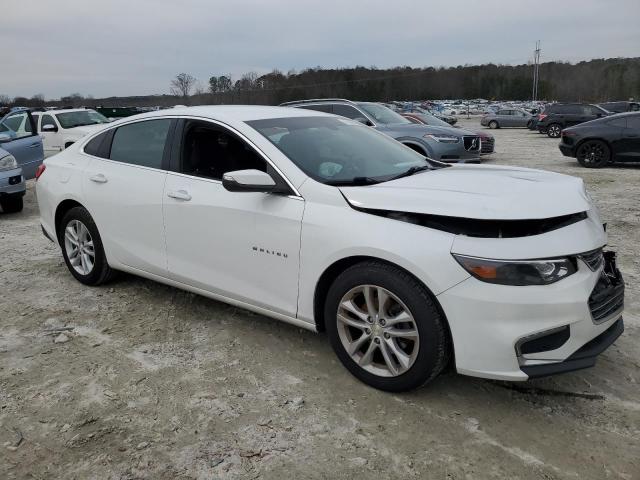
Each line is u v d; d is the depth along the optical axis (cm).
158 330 391
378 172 353
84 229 465
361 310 306
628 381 315
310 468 249
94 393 311
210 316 413
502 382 316
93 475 246
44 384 321
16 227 734
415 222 284
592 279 274
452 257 266
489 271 260
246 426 280
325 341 371
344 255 298
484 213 268
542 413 287
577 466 248
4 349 366
